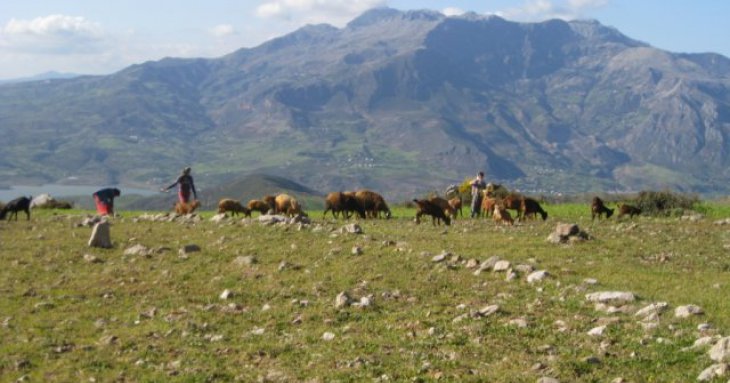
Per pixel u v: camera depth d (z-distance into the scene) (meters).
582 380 9.52
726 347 9.87
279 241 21.75
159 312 14.21
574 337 11.50
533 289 15.05
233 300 15.01
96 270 18.38
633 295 13.61
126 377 10.40
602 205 30.47
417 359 10.74
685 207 35.06
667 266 17.50
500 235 23.56
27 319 13.80
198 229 25.38
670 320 12.05
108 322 13.62
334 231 23.39
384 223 29.12
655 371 9.78
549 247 20.56
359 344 11.65
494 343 11.41
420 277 16.45
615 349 10.77
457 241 21.97
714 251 19.78
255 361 11.03
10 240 23.42
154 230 25.47
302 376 10.16
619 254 19.30
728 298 13.57
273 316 13.74
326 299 14.79
